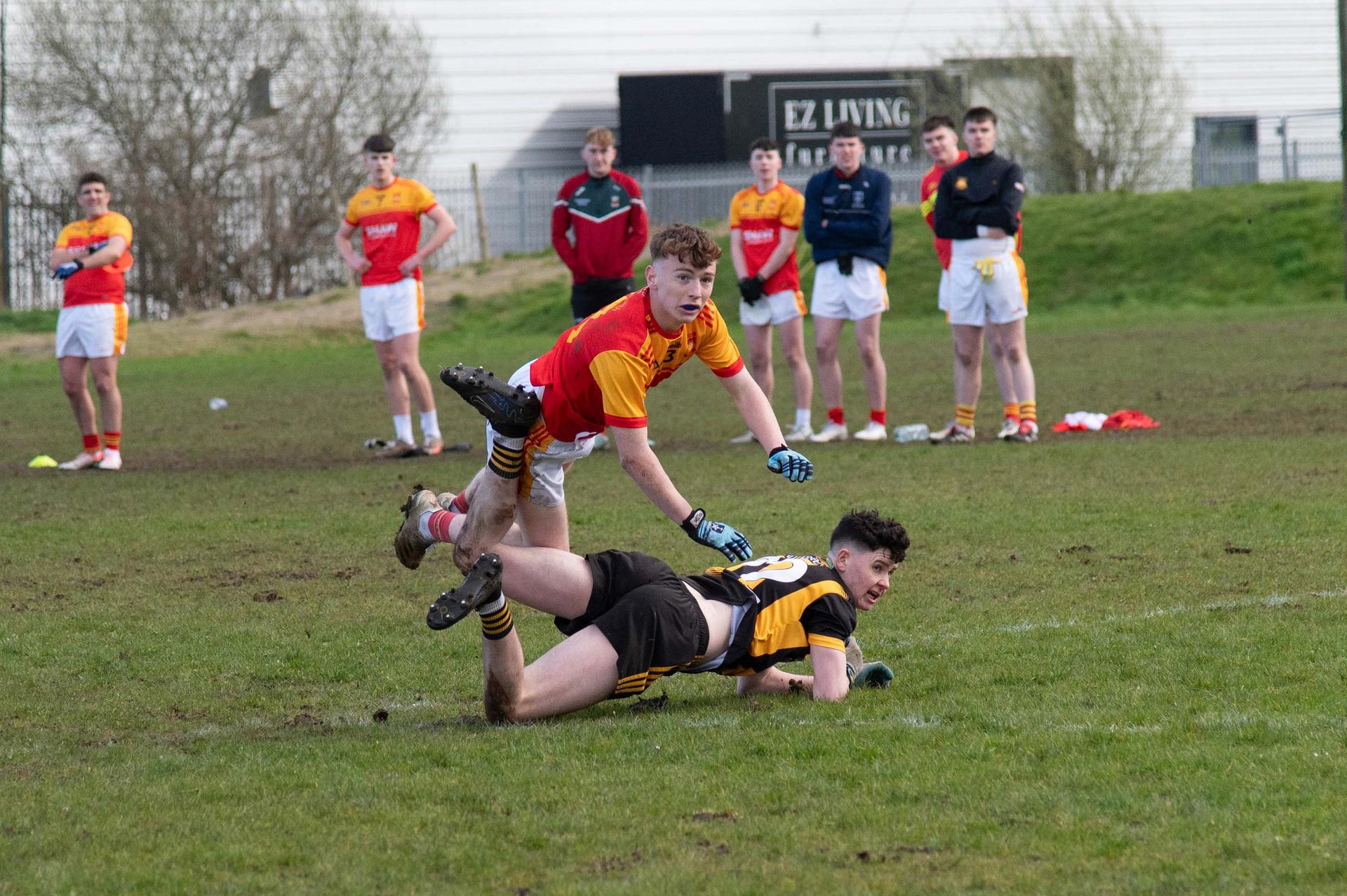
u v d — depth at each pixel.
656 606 17.02
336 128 123.94
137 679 19.41
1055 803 13.29
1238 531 26.62
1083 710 16.30
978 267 40.75
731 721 16.62
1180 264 99.31
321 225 122.31
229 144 122.19
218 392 68.12
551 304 104.44
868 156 140.12
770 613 17.53
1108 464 35.91
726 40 143.12
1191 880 11.49
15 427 55.66
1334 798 13.10
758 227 43.03
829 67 143.88
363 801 13.93
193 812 13.73
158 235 116.19
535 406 16.39
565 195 42.78
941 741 15.34
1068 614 21.25
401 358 43.78
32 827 13.42
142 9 119.38
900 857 12.16
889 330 90.62
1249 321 81.38
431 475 39.12
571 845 12.65
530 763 15.04
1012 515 29.25
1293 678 17.22
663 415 53.47
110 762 15.63
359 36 125.56
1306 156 125.62
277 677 19.47
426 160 133.62
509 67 141.62
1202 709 16.14
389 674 19.52
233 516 32.78
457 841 12.81
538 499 17.78
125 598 24.42
